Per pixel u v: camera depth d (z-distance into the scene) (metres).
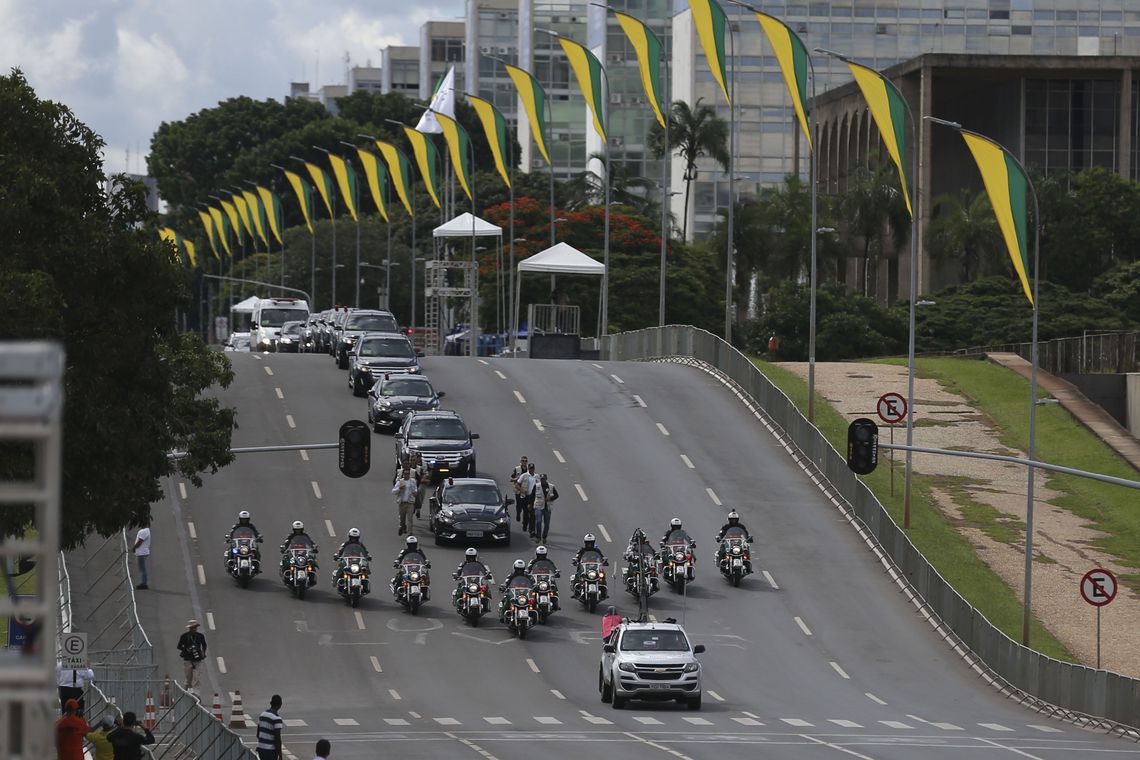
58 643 83.94
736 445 176.25
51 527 18.89
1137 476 182.38
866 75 160.75
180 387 134.88
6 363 18.33
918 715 104.31
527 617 121.12
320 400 192.25
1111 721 99.50
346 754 82.94
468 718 98.12
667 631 106.25
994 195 137.38
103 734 71.56
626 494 159.38
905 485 162.62
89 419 82.94
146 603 125.88
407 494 144.88
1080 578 149.25
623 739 89.69
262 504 153.00
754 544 147.12
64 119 88.50
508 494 157.62
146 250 86.12
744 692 110.31
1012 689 114.62
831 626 128.75
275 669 112.12
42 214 83.75
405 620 125.19
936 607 129.88
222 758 71.00
